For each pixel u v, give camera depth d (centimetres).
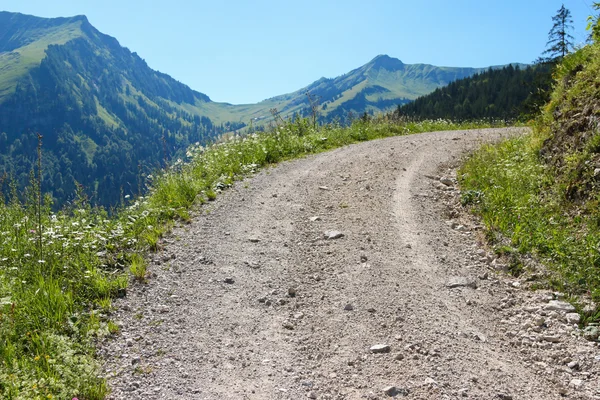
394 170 1333
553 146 1040
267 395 434
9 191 887
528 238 783
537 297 631
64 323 522
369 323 564
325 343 525
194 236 827
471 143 1752
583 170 855
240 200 1048
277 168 1367
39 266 619
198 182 1102
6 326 486
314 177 1275
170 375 457
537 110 2152
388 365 479
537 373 476
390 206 1020
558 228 790
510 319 586
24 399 387
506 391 441
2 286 557
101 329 521
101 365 465
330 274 703
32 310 525
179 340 521
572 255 695
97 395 416
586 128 929
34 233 706
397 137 2033
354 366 480
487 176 1150
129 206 927
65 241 707
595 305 594
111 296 603
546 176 980
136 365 470
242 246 798
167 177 1088
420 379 454
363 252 777
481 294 648
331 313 591
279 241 828
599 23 991
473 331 552
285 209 1004
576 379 462
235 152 1430
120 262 702
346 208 1015
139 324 548
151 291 628
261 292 645
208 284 661
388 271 707
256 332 547
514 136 1558
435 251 788
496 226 872
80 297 581
